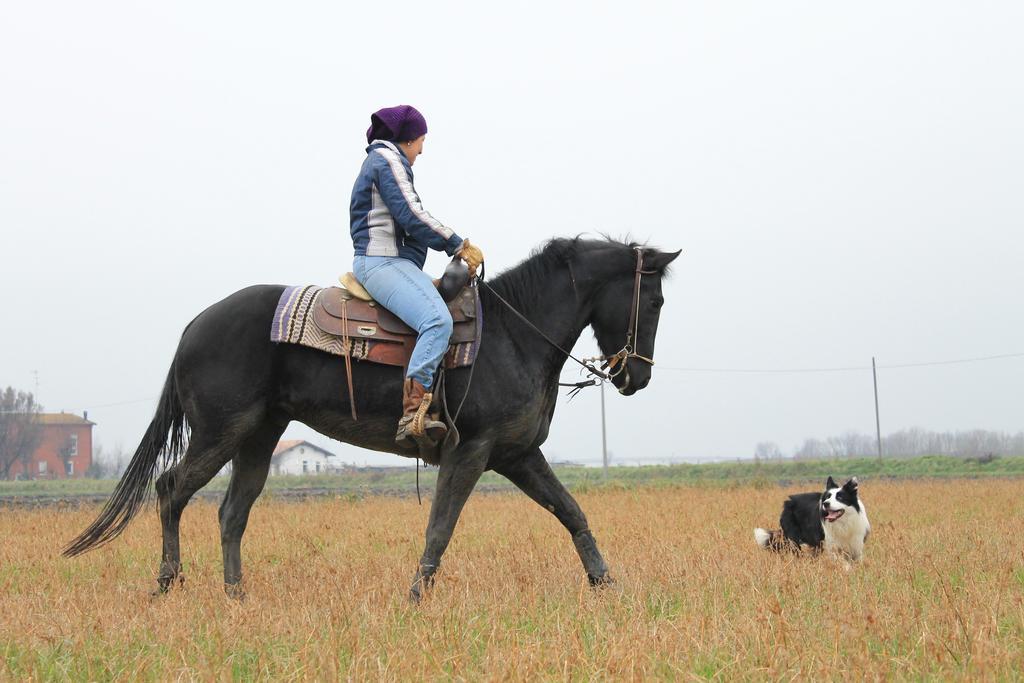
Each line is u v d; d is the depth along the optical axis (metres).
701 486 46.78
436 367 11.27
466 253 11.62
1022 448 170.50
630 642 8.59
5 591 12.52
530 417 11.91
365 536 20.05
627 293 12.66
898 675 7.82
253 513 27.53
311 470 160.12
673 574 12.66
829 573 13.01
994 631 8.95
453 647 8.73
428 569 11.39
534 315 12.20
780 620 8.79
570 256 12.46
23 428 138.75
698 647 8.50
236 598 11.65
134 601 11.31
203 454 11.78
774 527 21.70
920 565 13.66
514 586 11.77
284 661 8.37
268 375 11.71
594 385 13.07
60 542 18.77
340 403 11.61
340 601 10.55
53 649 8.82
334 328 11.52
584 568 13.66
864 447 188.12
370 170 11.67
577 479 65.88
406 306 11.39
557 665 8.00
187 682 7.86
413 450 11.93
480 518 24.41
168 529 12.13
